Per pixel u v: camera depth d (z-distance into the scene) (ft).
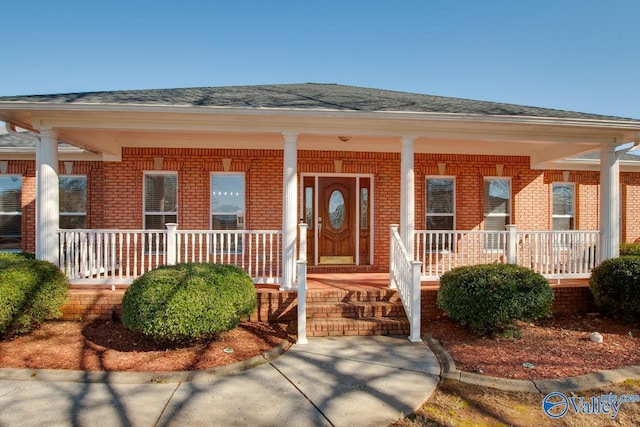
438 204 34.65
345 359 17.99
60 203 33.30
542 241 26.89
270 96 27.86
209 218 32.09
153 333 17.78
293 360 17.87
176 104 22.13
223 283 19.12
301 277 20.33
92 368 16.49
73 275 23.94
